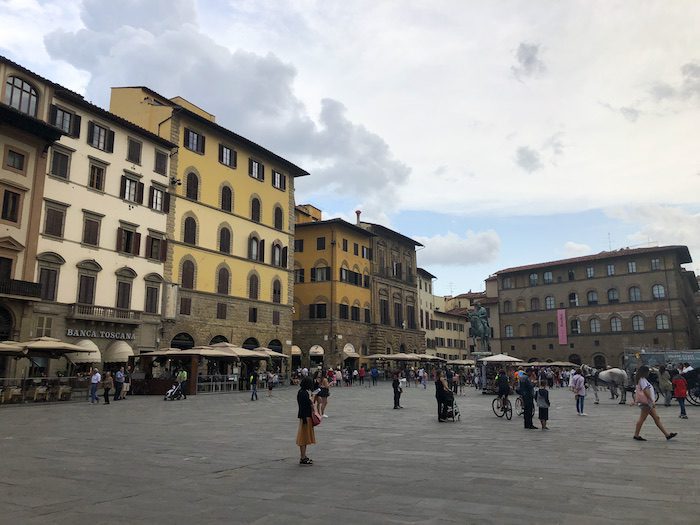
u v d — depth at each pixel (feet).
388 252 270.67
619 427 62.03
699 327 344.08
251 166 194.49
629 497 28.53
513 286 317.42
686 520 24.20
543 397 61.82
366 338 245.65
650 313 270.26
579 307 291.79
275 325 196.95
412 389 171.73
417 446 48.49
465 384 201.36
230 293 178.81
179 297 160.66
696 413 78.18
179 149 166.50
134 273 147.95
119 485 31.94
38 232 126.72
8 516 25.12
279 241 204.23
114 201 145.59
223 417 77.41
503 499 28.19
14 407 92.79
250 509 26.30
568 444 48.93
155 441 51.96
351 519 24.48
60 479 33.76
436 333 343.46
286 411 87.97
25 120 121.49
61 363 128.67
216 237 176.55
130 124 150.20
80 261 135.23
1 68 120.26
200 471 36.40
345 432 59.67
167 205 160.66
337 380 193.16
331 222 232.73
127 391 123.65
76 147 137.69
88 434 57.47
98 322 137.49
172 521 24.30
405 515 25.16
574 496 28.78
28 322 121.90
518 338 309.83
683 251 276.62
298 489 30.71
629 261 280.72
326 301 228.84
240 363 173.47
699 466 37.42
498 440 52.31
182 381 117.50
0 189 119.96
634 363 150.30
